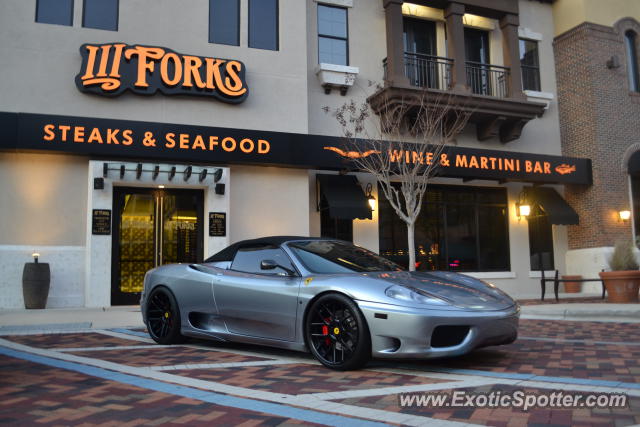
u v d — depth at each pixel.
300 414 3.32
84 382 4.22
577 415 3.28
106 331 7.42
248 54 13.01
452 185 15.52
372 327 4.48
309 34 14.41
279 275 5.36
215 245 11.98
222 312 5.62
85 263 11.38
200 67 12.33
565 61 17.09
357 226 14.12
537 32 17.27
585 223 16.33
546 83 17.22
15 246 10.98
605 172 16.11
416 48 15.45
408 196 11.99
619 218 16.08
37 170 11.28
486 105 14.64
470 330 4.50
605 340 6.50
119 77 11.67
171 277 6.23
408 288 4.64
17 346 6.00
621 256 11.57
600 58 16.52
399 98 13.77
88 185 11.52
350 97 14.51
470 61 15.71
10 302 10.81
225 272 5.82
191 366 4.87
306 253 5.46
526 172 15.26
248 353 5.63
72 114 11.48
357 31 14.85
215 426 3.10
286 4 13.56
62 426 3.12
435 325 4.38
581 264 16.27
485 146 15.70
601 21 16.73
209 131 12.08
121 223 11.96
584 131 16.41
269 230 12.77
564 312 9.25
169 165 11.73
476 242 15.59
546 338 6.72
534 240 16.55
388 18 14.56
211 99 12.52
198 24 12.66
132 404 3.58
